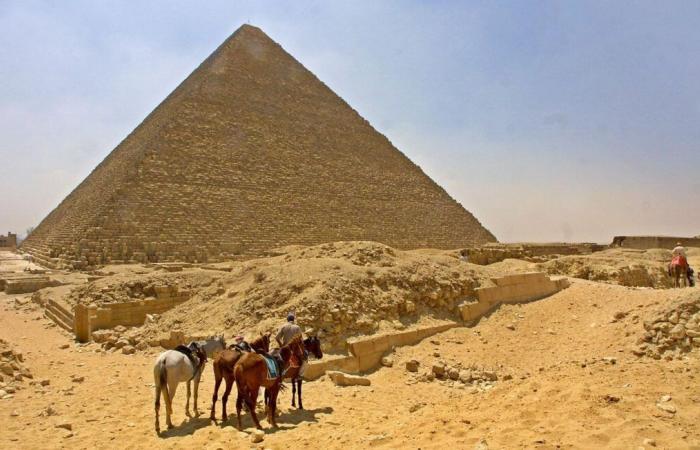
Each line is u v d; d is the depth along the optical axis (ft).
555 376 40.32
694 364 39.60
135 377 55.47
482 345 60.49
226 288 79.71
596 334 57.62
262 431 35.91
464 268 79.87
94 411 43.80
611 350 50.19
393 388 48.08
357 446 31.37
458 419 32.99
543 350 58.70
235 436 35.76
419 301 66.80
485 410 34.22
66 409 44.45
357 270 66.33
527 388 37.14
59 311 95.96
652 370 38.22
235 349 40.86
